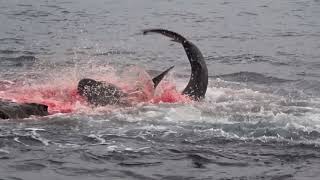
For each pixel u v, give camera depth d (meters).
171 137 17.89
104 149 16.78
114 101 21.47
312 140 17.61
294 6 54.28
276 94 24.36
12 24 43.38
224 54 33.78
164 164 15.80
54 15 48.06
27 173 15.06
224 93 24.02
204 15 49.06
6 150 16.55
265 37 39.25
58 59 31.86
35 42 36.69
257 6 54.53
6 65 29.97
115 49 35.19
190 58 22.59
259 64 31.00
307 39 38.41
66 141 17.39
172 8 53.06
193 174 15.15
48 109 20.81
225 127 18.86
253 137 17.92
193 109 20.95
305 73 28.67
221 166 15.71
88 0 58.12
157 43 37.59
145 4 55.56
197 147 17.06
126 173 15.20
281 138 17.80
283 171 15.38
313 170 15.44
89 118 19.72
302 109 21.25
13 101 20.89
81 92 22.12
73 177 14.90
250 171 15.38
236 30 42.03
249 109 21.19
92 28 42.25
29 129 18.34
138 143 17.33
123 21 45.53
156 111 20.62
